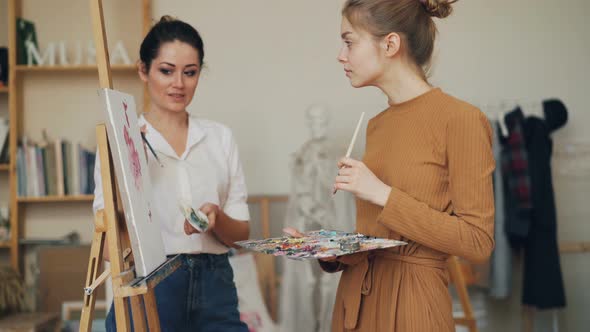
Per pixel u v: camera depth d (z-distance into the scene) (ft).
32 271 14.17
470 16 14.61
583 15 14.69
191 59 6.92
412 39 5.87
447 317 5.78
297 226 11.66
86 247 13.74
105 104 5.12
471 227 5.43
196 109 14.34
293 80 14.44
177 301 6.77
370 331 5.98
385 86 6.02
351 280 6.16
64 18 14.34
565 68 14.67
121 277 5.13
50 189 13.66
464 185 5.49
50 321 12.79
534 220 13.35
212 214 6.72
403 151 5.82
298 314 11.51
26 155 13.64
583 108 14.69
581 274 14.62
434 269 5.82
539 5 14.67
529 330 14.16
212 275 7.04
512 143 13.20
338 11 14.44
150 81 7.01
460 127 5.52
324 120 12.01
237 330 7.16
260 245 5.94
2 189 14.33
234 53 14.37
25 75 14.32
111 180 5.33
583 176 14.66
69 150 13.76
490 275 13.38
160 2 14.26
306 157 11.81
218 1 14.35
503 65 14.65
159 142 6.98
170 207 6.91
